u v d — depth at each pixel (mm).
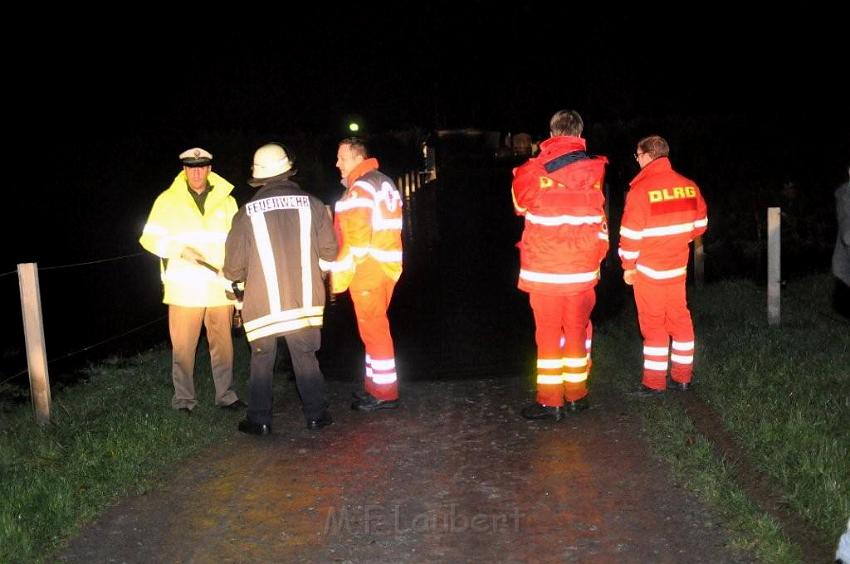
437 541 5020
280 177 6840
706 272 13414
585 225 6676
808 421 6094
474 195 30922
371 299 7180
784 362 7613
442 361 9320
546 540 4980
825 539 4668
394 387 7367
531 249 6773
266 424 6816
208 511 5473
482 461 6164
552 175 6648
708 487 5359
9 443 6488
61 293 13680
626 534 4992
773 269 9242
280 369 8672
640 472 5801
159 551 4977
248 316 6758
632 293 11820
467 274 15281
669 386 7402
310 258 6793
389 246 7121
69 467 5980
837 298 9875
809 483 5195
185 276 7094
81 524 5254
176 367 7262
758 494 5258
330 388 8148
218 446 6617
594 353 8672
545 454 6223
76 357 10094
